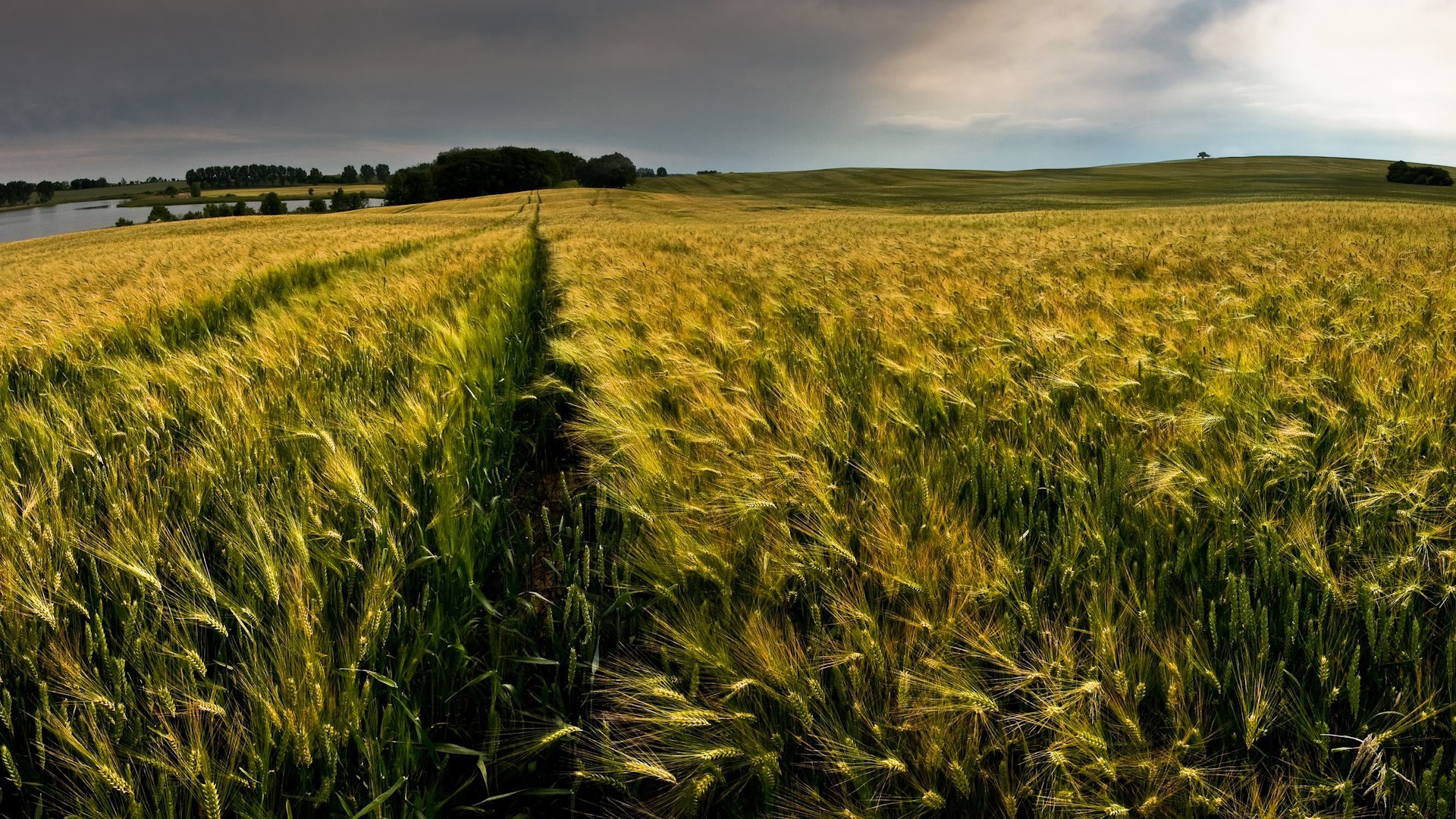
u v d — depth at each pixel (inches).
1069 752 52.8
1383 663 59.0
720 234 807.7
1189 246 415.8
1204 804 48.6
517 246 534.3
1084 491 85.4
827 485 87.9
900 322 189.8
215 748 56.7
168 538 75.5
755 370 149.6
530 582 89.9
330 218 1811.0
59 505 85.9
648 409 122.0
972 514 82.8
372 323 196.7
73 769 55.8
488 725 62.4
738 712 56.1
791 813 51.5
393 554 74.7
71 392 145.0
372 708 59.7
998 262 356.5
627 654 71.2
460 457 102.9
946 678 57.2
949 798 52.4
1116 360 140.3
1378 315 185.0
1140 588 69.5
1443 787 48.1
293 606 62.8
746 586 71.9
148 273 409.7
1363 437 93.2
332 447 96.1
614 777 56.2
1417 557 69.1
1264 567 68.3
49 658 61.9
